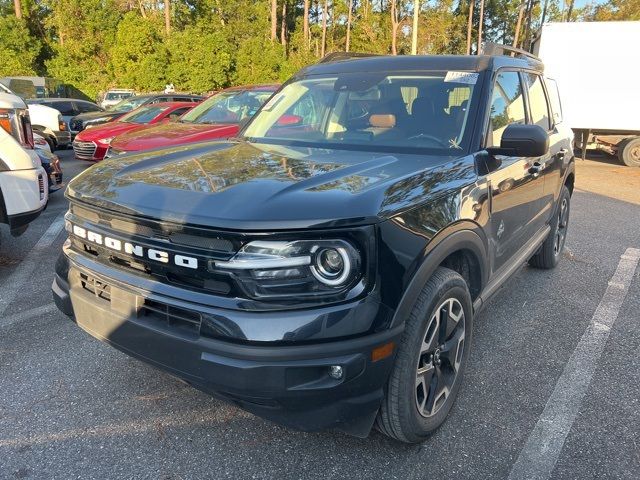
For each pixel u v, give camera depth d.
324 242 2.05
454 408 2.99
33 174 4.59
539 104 4.42
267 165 2.72
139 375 3.29
